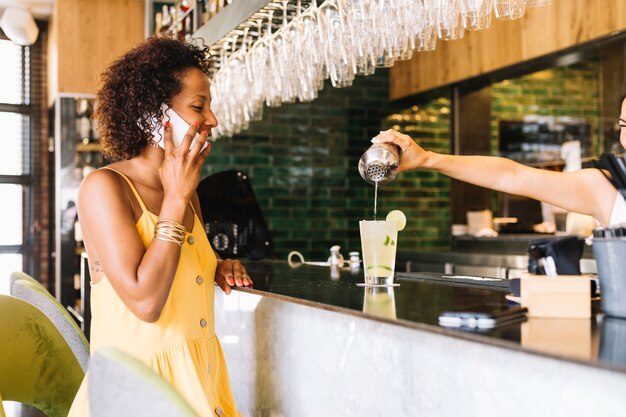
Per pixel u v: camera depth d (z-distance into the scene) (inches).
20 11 256.5
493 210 220.8
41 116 292.2
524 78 227.5
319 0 111.7
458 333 45.5
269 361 88.5
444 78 210.4
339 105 239.8
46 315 79.3
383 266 79.4
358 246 241.0
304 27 118.0
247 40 129.2
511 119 227.6
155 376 36.2
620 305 51.6
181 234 60.6
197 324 65.1
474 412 54.3
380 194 239.6
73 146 238.1
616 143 185.2
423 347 60.2
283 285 82.6
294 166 236.2
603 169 81.3
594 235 53.5
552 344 41.0
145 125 64.9
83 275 150.3
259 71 134.6
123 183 62.7
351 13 109.0
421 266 199.0
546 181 80.1
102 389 37.5
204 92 66.3
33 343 75.2
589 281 52.1
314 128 237.9
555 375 46.8
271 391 88.0
